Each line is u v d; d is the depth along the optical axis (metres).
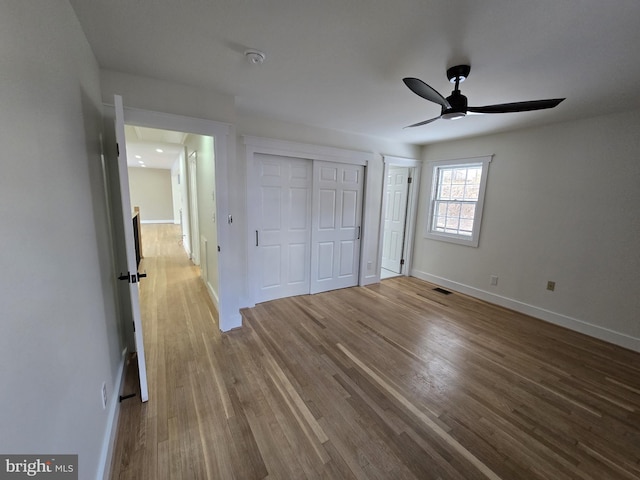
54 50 1.09
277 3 1.33
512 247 3.67
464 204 4.29
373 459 1.53
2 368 0.64
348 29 1.54
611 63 1.79
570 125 3.09
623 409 1.95
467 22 1.44
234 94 2.54
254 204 3.41
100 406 1.41
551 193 3.28
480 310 3.65
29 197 0.82
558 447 1.64
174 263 5.54
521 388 2.14
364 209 4.35
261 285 3.68
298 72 2.08
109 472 1.39
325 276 4.20
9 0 0.75
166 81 2.28
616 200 2.83
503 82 2.12
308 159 3.77
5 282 0.67
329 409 1.88
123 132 1.67
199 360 2.39
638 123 2.66
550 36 1.52
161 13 1.42
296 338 2.80
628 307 2.79
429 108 2.83
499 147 3.74
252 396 1.98
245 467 1.46
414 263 5.09
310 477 1.42
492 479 1.44
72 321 1.11
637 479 1.46
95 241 1.59
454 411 1.89
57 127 1.08
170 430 1.67
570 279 3.17
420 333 2.98
